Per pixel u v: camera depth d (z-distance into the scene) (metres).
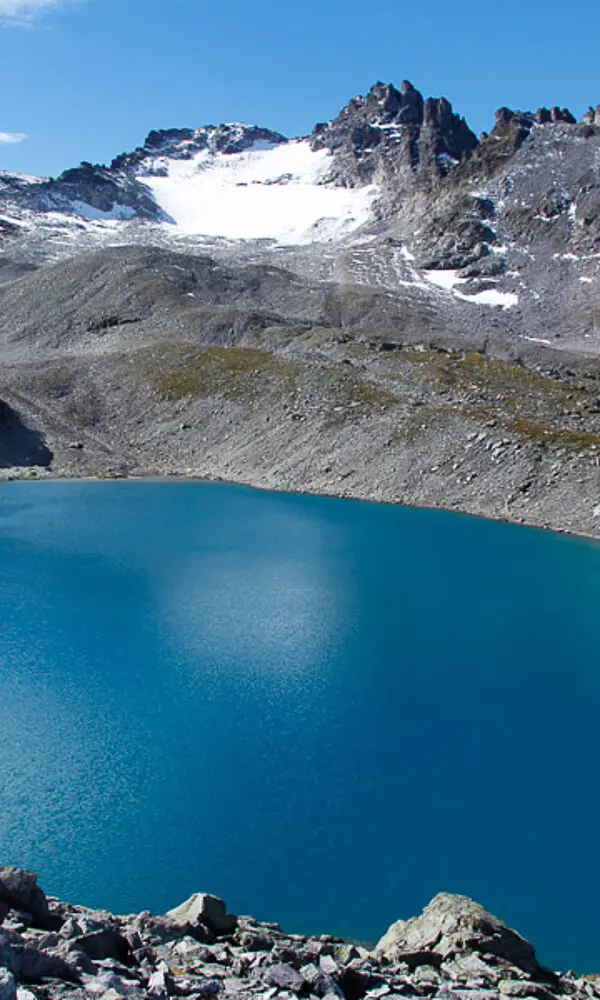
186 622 69.50
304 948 24.67
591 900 37.31
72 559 87.62
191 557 89.62
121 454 150.50
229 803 43.44
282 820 42.25
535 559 91.44
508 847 40.72
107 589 77.50
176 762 46.88
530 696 57.22
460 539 99.25
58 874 37.72
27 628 66.75
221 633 67.25
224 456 144.62
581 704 56.16
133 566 85.62
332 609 74.06
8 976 15.99
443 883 38.12
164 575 82.62
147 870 38.22
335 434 136.88
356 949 24.86
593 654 65.06
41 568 84.06
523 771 47.44
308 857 39.59
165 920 24.25
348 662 62.09
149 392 166.00
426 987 21.92
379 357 184.75
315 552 92.88
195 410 158.12
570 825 42.53
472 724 53.00
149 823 41.56
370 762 47.88
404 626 70.38
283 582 81.62
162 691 55.72
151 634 66.25
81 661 60.41
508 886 38.06
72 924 21.19
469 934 25.25
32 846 39.53
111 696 54.78
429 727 52.38
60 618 69.25
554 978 24.94
